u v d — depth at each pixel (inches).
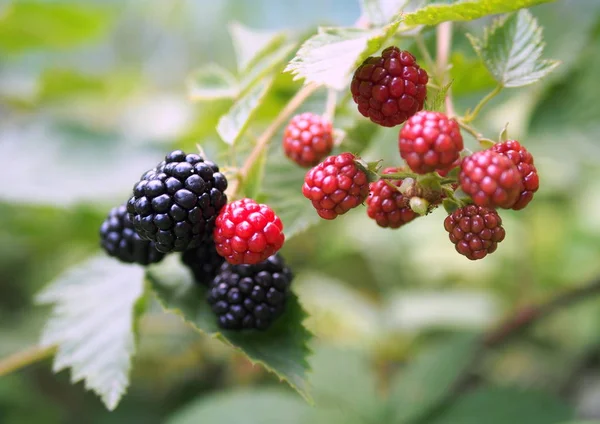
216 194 12.3
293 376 12.7
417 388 19.3
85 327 14.0
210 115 19.1
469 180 11.2
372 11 13.3
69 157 22.3
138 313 13.9
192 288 13.6
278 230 12.1
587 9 18.9
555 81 17.0
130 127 24.7
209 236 12.5
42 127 23.0
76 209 21.6
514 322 19.6
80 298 14.4
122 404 22.5
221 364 22.9
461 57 14.2
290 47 14.4
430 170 11.3
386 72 11.8
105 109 27.4
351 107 14.7
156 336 22.1
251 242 12.0
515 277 24.2
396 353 22.9
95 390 13.4
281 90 16.7
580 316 23.3
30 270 27.1
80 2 25.7
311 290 24.0
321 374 19.8
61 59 33.0
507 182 11.1
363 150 14.2
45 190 20.8
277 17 33.5
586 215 23.8
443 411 18.8
